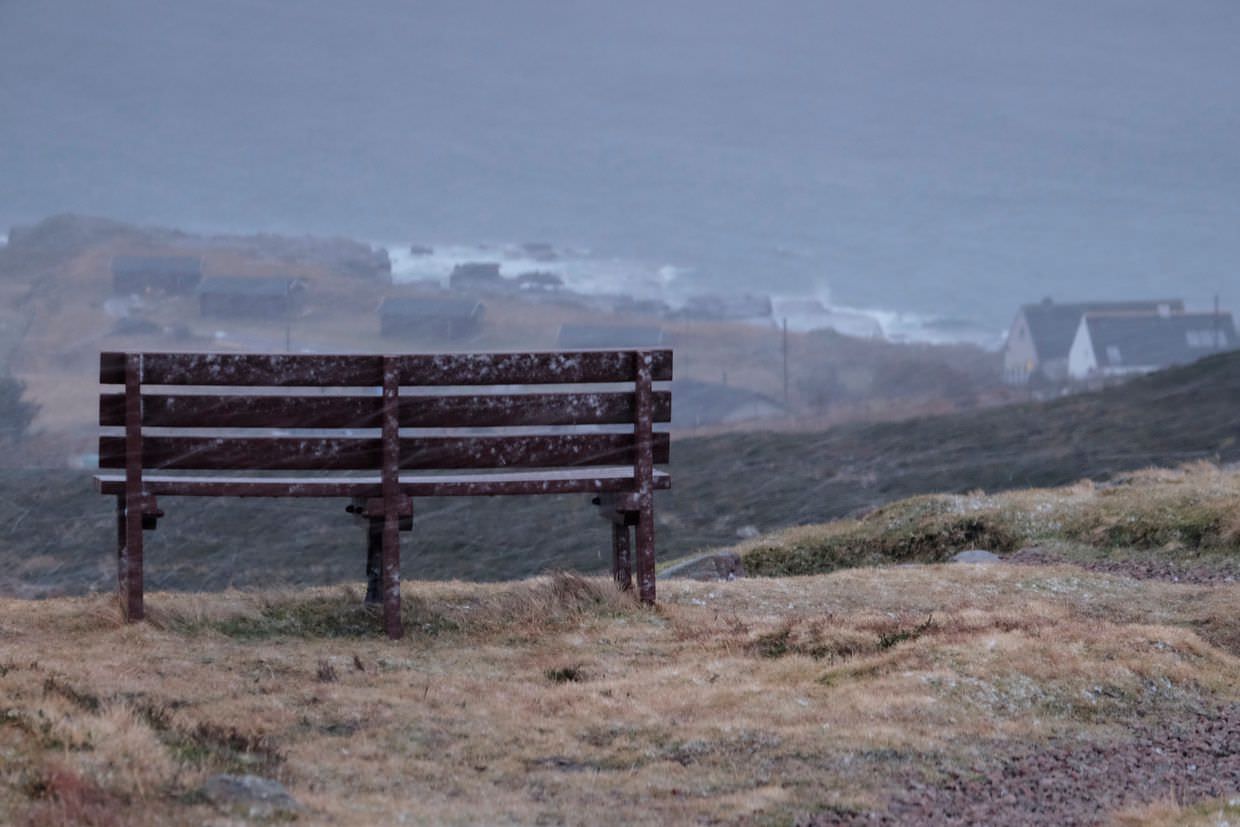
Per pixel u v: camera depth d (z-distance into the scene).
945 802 8.96
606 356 14.15
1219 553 20.84
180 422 13.33
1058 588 16.81
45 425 135.62
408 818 8.06
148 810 7.61
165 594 14.78
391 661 12.53
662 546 57.06
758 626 13.96
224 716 10.31
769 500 68.38
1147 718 11.57
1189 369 97.19
